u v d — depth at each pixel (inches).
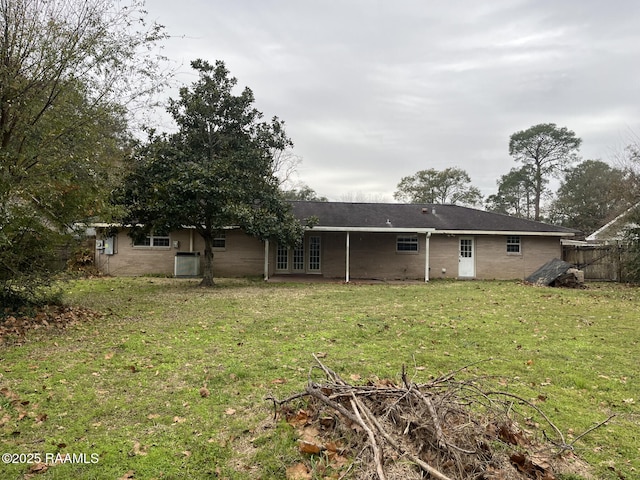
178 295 446.3
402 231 652.7
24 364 193.8
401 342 249.0
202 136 536.4
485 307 387.9
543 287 585.6
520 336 269.9
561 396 167.2
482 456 107.3
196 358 209.5
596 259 712.4
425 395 121.7
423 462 94.9
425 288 556.7
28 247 290.0
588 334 278.8
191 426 134.2
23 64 284.5
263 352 222.1
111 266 684.7
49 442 122.0
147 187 481.1
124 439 124.6
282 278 667.4
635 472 112.5
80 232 322.3
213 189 470.6
